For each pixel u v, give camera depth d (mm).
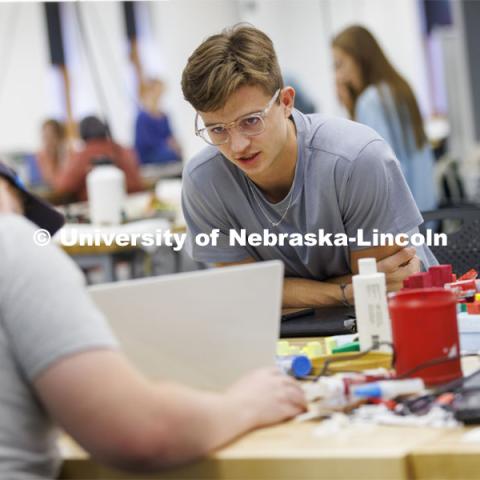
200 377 1507
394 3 9070
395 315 1561
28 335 1233
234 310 1508
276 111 2111
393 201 2336
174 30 7031
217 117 2070
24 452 1275
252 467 1277
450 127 7301
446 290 1590
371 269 1742
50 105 10891
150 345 1480
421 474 1228
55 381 1218
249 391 1406
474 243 2699
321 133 2334
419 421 1348
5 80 10875
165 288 1477
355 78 4281
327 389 1499
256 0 8438
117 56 10828
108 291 1455
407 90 4293
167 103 9945
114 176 4582
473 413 1320
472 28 7172
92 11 10812
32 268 1258
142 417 1232
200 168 2447
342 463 1242
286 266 2525
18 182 1496
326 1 8922
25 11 10758
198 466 1299
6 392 1266
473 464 1204
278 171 2318
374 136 2350
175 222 4688
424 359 1533
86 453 1293
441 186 5418
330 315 2270
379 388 1469
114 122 10875
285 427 1399
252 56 2041
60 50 10820
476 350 1764
